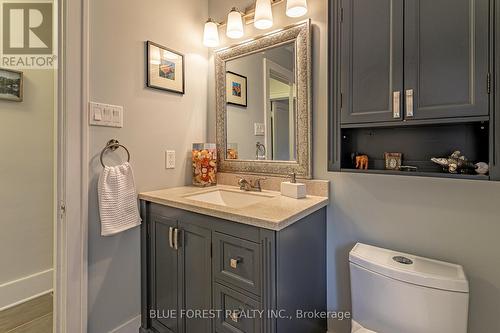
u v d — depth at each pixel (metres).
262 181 1.66
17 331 1.56
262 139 1.67
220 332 1.18
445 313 0.97
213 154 1.83
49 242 2.03
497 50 0.85
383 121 1.08
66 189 1.25
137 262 1.56
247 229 1.07
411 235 1.22
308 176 1.47
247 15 1.71
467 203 1.10
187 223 1.31
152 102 1.60
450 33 0.93
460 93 0.91
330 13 1.23
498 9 0.85
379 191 1.30
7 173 1.83
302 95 1.47
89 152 1.32
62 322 1.27
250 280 1.06
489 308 1.07
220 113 1.88
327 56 1.31
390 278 1.06
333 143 1.25
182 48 1.78
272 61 1.62
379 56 1.08
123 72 1.45
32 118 1.94
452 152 1.12
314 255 1.31
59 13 1.23
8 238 1.84
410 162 1.21
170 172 1.72
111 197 1.36
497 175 0.86
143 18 1.54
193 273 1.29
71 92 1.24
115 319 1.46
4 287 1.81
